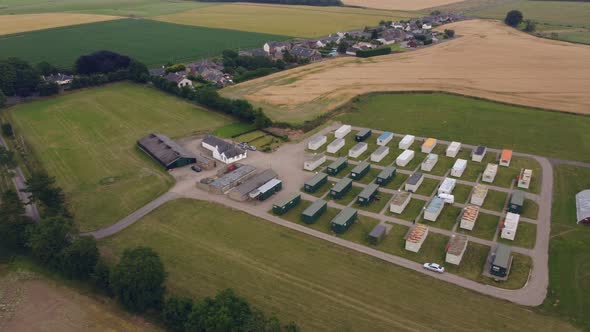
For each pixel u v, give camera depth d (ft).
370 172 365.61
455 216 300.61
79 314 222.69
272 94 569.23
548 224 287.07
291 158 393.29
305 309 219.82
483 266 250.37
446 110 497.46
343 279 241.55
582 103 504.02
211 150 408.05
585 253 257.34
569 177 347.15
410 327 208.23
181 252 264.72
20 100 552.00
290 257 260.01
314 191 336.29
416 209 310.24
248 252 264.72
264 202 321.73
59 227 253.44
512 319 211.82
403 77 625.41
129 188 343.05
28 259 265.13
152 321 217.15
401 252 264.52
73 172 369.50
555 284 234.17
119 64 649.61
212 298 223.71
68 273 245.65
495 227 286.46
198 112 510.99
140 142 415.44
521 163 371.97
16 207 271.90
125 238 279.28
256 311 203.82
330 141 427.33
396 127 456.04
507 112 486.38
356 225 292.81
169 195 332.19
